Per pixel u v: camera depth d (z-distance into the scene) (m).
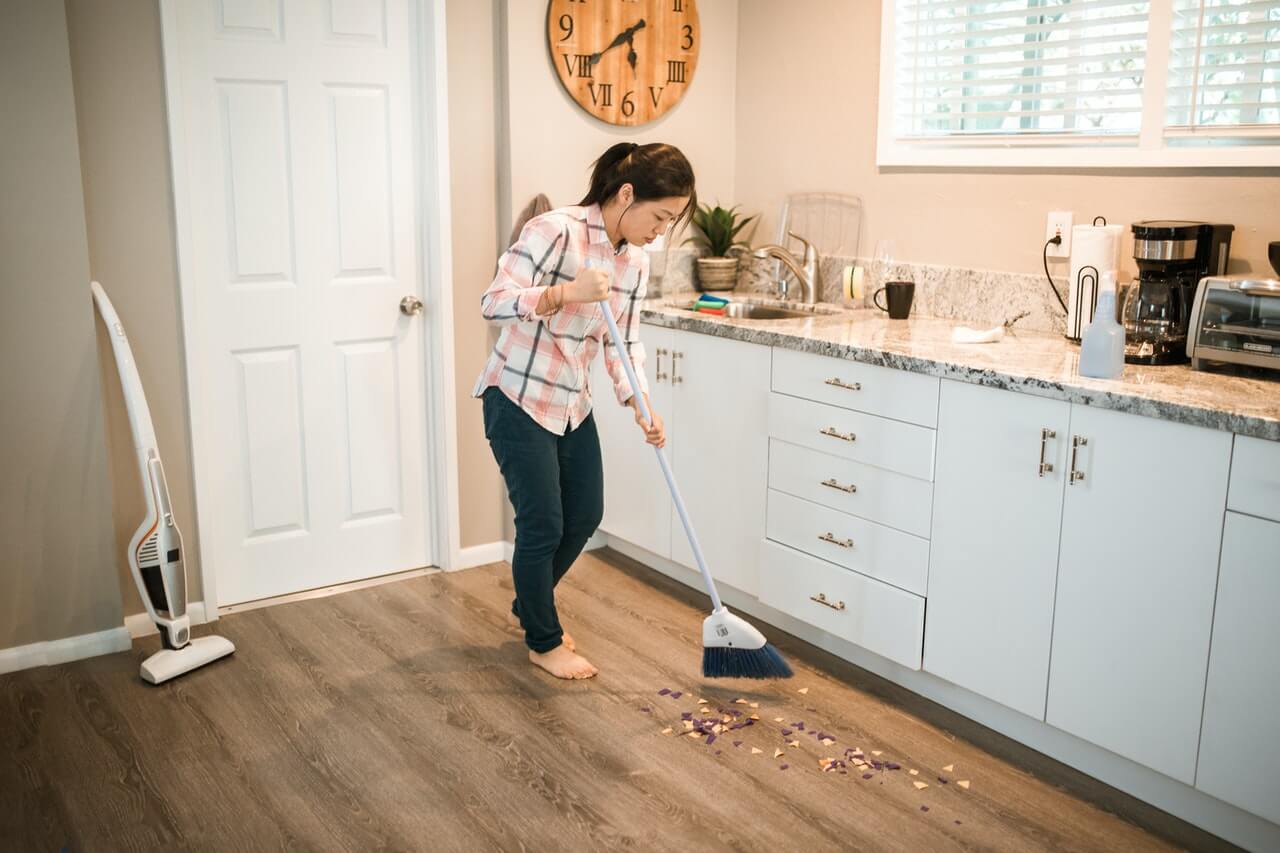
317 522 3.37
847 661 2.91
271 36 3.05
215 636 2.95
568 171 3.48
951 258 3.16
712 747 2.47
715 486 3.16
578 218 2.51
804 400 2.83
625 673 2.83
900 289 3.09
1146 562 2.15
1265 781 2.03
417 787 2.32
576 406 2.65
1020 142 2.97
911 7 3.17
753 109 3.71
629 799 2.27
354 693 2.73
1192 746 2.13
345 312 3.29
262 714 2.62
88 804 2.26
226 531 3.22
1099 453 2.20
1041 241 2.93
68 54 2.69
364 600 3.31
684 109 3.67
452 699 2.69
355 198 3.25
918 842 2.14
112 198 2.86
